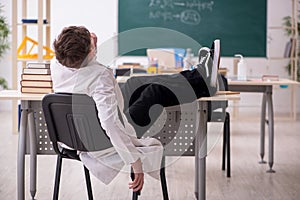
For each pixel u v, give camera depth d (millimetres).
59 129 2818
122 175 4574
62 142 2854
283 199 3920
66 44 2611
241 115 8641
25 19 6668
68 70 2762
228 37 8719
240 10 8680
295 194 4059
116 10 8742
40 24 6613
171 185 4289
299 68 8727
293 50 8320
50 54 6992
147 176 4547
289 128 7418
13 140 6203
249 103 9180
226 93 3441
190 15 8688
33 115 3527
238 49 8742
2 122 7629
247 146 6062
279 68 9031
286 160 5332
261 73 9000
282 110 9195
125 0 8711
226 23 8703
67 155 2932
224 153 4824
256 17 8703
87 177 3461
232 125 7680
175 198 3895
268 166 5051
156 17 8711
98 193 4023
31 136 3570
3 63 8891
